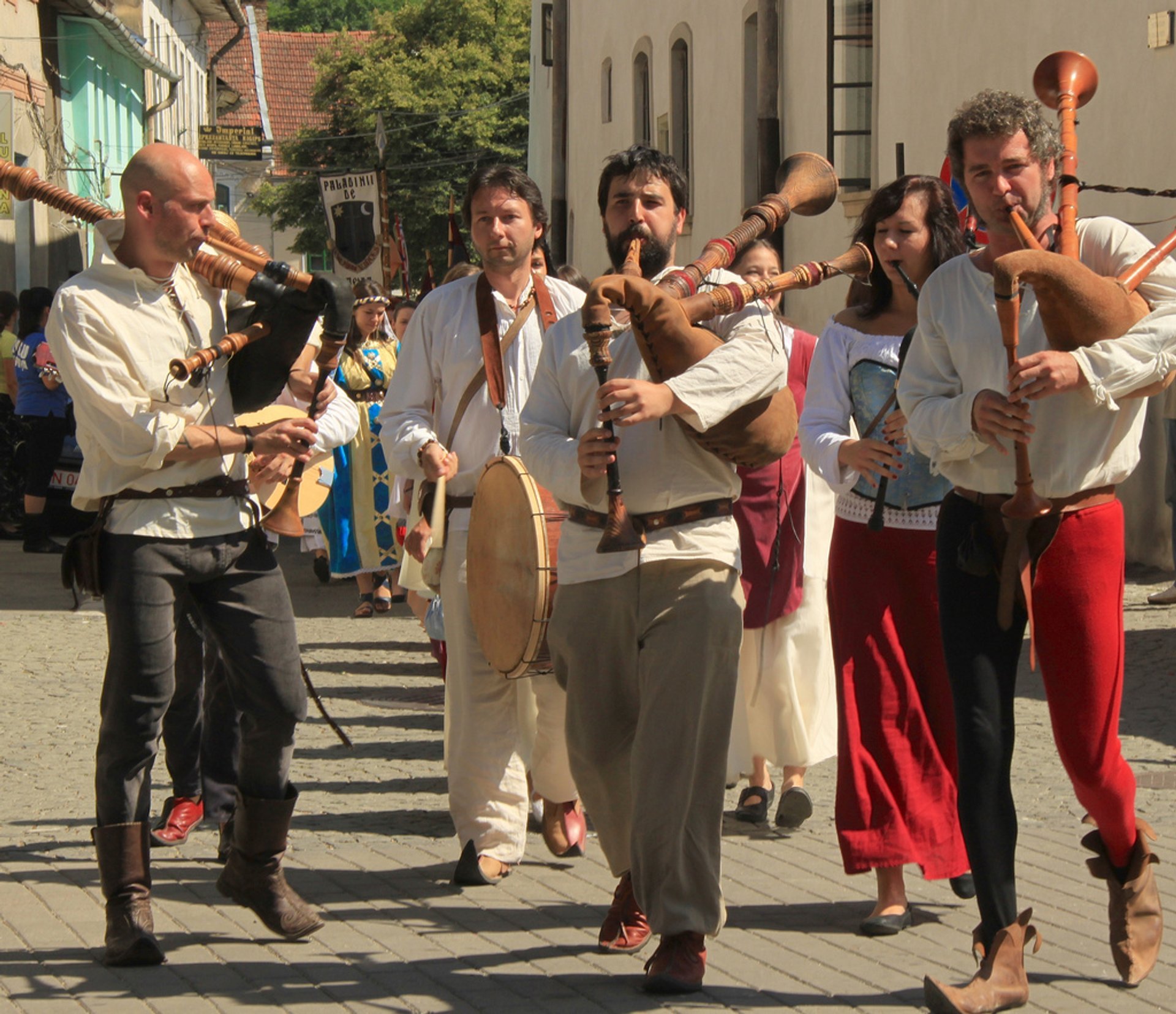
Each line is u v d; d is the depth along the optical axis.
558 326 4.97
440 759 8.04
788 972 4.89
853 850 5.29
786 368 4.77
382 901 5.64
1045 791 7.08
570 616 4.87
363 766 7.87
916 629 5.40
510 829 5.93
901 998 4.65
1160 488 13.53
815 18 20.06
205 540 4.92
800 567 6.60
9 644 11.56
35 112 28.72
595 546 4.82
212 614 5.03
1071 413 4.42
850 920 5.43
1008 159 4.47
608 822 5.04
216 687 6.29
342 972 4.88
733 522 4.84
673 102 26.97
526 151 58.34
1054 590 4.49
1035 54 15.07
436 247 57.78
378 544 13.19
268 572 5.05
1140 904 4.69
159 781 7.51
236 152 54.78
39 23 29.59
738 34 23.34
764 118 21.53
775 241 21.83
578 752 4.98
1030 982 4.72
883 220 5.47
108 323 4.80
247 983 4.77
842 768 5.38
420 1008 4.57
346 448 13.16
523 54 60.38
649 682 4.70
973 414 4.34
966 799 4.50
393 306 14.95
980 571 4.49
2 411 18.77
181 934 5.23
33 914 5.41
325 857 6.21
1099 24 14.12
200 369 4.87
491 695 5.93
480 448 6.08
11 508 18.77
